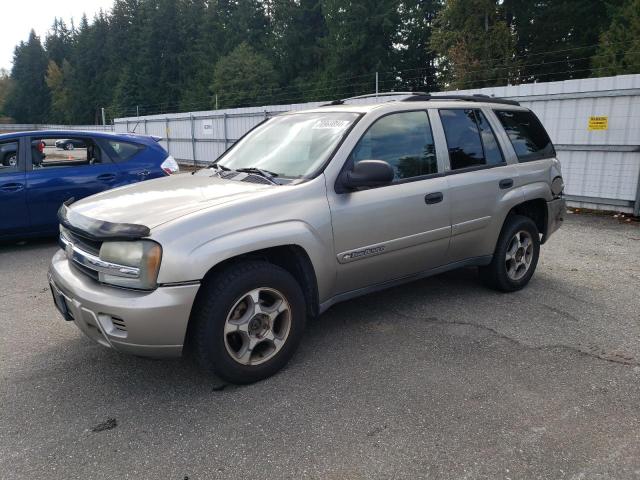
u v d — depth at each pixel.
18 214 7.12
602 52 30.81
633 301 4.97
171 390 3.38
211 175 4.23
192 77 71.31
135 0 81.25
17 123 112.38
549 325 4.39
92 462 2.68
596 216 9.56
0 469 2.63
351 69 47.28
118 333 3.05
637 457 2.68
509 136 5.11
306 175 3.72
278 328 3.56
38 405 3.22
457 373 3.55
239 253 3.20
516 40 37.31
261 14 65.62
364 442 2.81
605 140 9.55
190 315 3.21
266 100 55.50
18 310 4.89
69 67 95.38
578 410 3.11
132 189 3.97
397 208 4.01
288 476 2.56
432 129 4.44
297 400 3.23
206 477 2.56
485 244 4.80
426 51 46.59
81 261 3.31
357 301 4.96
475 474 2.56
